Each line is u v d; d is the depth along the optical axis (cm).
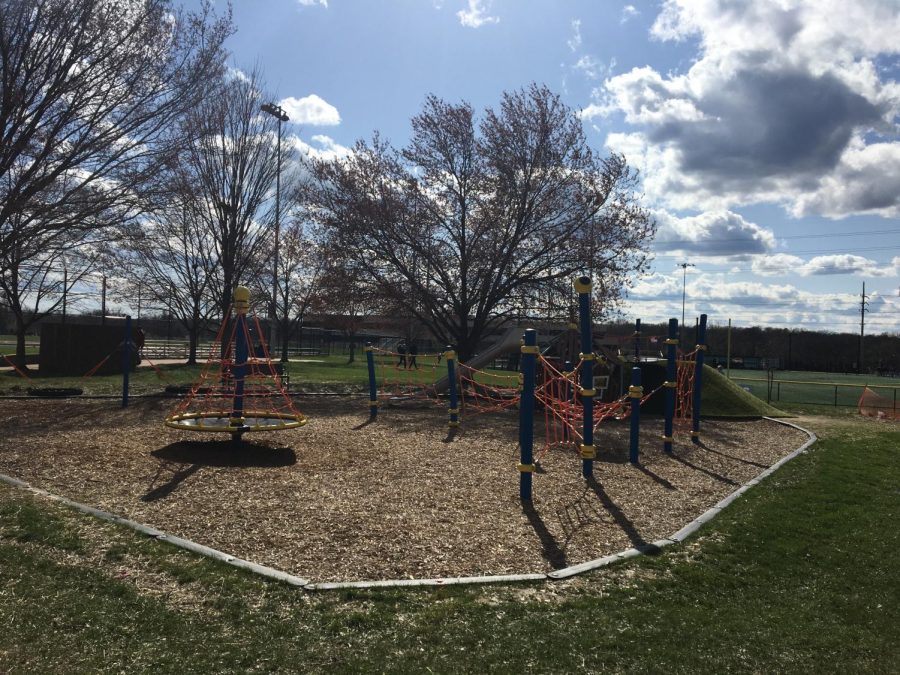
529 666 327
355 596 401
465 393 1684
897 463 952
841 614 409
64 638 335
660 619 389
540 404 1452
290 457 833
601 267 1964
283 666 318
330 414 1360
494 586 430
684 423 1367
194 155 1902
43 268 2006
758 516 624
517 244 1997
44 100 1262
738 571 477
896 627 392
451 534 541
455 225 2058
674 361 1012
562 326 2312
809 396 2483
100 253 1966
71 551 451
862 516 636
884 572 484
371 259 2019
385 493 666
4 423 1064
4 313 3784
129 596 386
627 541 545
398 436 1062
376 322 2578
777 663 342
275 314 3322
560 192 2005
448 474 775
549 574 454
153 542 477
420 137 2036
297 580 418
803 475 841
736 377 3984
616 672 326
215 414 987
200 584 408
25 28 1226
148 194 1403
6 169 1255
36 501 567
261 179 2197
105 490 630
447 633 357
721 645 359
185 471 724
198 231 2483
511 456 916
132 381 1959
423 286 2033
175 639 339
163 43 1397
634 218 2025
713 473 856
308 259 2558
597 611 396
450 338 2327
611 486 753
